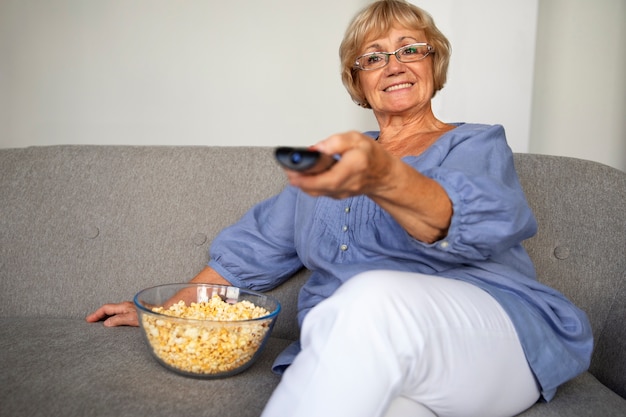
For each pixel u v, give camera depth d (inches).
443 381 36.9
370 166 33.4
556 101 102.8
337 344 33.6
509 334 41.8
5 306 65.1
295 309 62.8
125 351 51.1
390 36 58.8
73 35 109.0
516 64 90.0
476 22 90.2
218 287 55.0
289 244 61.0
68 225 66.4
